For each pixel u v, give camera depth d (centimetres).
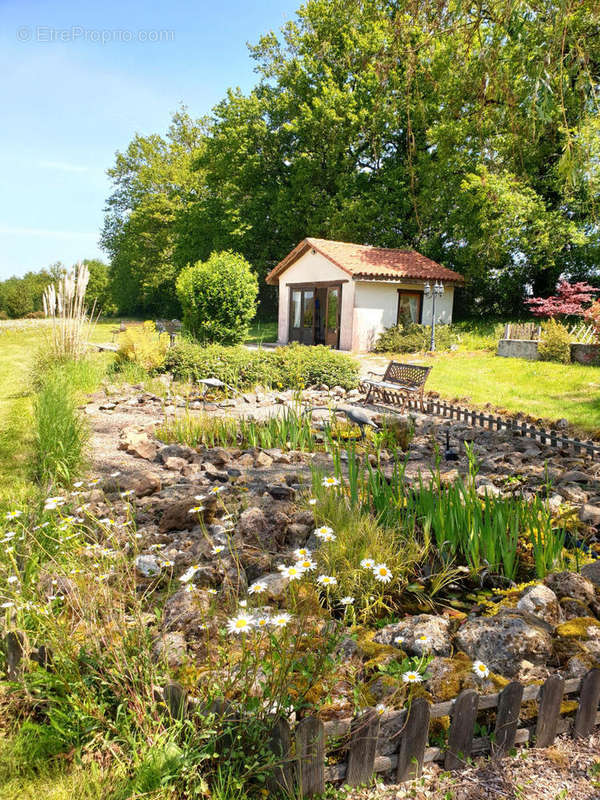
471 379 1345
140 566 343
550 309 2158
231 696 214
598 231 2048
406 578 358
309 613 282
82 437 622
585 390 1146
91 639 232
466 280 2595
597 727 238
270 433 725
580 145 608
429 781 208
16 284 6481
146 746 194
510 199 2148
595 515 445
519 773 213
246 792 191
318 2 2752
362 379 1255
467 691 210
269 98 3228
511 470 614
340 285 2212
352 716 216
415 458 669
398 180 2775
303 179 2950
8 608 249
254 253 3412
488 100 657
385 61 651
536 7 543
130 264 4953
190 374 1246
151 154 4659
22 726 215
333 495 426
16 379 1341
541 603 299
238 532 386
